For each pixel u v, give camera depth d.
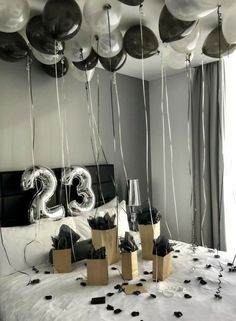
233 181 2.83
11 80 2.21
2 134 2.15
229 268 1.78
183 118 3.21
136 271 1.71
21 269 1.84
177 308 1.35
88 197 2.43
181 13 1.38
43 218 2.11
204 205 2.96
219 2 1.38
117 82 3.13
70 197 2.47
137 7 1.74
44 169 2.12
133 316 1.29
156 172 3.51
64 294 1.52
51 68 2.25
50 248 1.96
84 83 2.72
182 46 1.91
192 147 3.07
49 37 1.61
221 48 1.91
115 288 1.56
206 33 2.14
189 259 1.95
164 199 3.44
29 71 2.25
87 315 1.32
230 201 2.84
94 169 2.75
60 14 1.38
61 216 2.21
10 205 2.13
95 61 2.09
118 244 1.98
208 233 2.92
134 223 2.79
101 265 1.61
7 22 1.44
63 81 2.54
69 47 1.84
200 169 2.99
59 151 2.51
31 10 1.70
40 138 2.38
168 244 1.72
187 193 3.21
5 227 1.99
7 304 1.50
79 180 2.43
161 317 1.28
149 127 3.50
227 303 1.38
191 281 1.62
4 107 2.16
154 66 2.92
